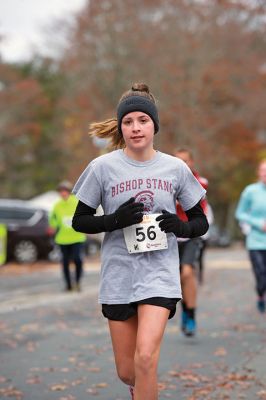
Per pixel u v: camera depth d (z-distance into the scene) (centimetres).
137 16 7819
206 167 8556
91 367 1360
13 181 10350
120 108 852
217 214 12075
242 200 2028
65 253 2759
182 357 1438
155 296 819
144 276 831
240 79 8575
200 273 2772
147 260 836
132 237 831
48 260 4772
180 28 7938
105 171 852
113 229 830
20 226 4628
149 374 787
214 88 8250
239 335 1702
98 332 1794
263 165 2012
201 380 1233
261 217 2016
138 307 826
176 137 8069
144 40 7762
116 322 844
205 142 8138
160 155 862
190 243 1614
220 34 8131
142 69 7831
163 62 7806
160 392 1158
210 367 1341
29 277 3519
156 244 830
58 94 10412
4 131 8706
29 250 4625
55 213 2747
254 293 2702
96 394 1160
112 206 851
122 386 1212
